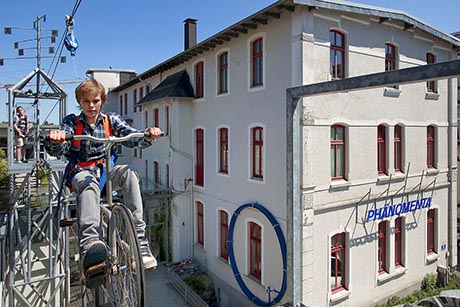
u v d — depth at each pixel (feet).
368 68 41.24
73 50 27.73
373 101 42.01
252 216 43.09
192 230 57.11
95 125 10.82
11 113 30.42
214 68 50.67
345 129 39.91
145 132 11.10
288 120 29.91
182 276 51.96
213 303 49.55
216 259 50.57
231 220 46.03
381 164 44.09
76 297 41.88
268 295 39.75
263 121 40.78
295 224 30.68
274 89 38.91
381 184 43.09
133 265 9.87
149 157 74.49
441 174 51.19
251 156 43.45
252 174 43.50
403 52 45.68
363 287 41.47
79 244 9.87
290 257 31.48
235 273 45.29
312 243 36.65
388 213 44.01
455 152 53.26
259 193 41.73
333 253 39.50
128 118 92.84
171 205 57.62
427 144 49.78
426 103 48.83
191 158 57.36
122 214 10.38
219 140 50.42
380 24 42.57
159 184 66.08
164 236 58.54
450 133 52.44
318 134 36.94
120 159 91.86
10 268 31.17
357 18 39.81
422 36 48.16
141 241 10.43
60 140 9.43
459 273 53.01
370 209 42.09
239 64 44.96
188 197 57.36
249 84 43.11
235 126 46.06
